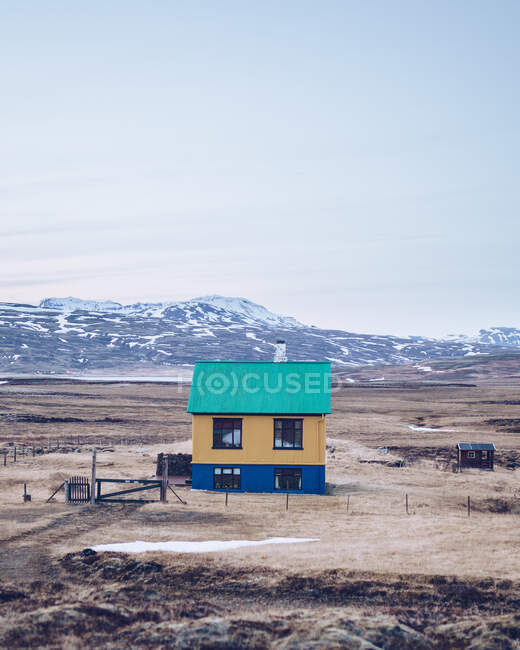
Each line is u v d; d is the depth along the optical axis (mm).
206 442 49688
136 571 26281
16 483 47750
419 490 50188
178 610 22578
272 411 49375
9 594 23469
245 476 49344
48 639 19844
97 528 33781
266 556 27906
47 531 32812
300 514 38656
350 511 40125
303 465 49094
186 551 28781
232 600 24109
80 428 91938
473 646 20516
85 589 24734
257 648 19984
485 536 32125
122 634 20609
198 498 43938
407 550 29078
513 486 53562
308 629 20906
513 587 24484
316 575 25562
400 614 22859
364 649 19625
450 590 24391
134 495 44031
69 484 41281
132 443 79062
